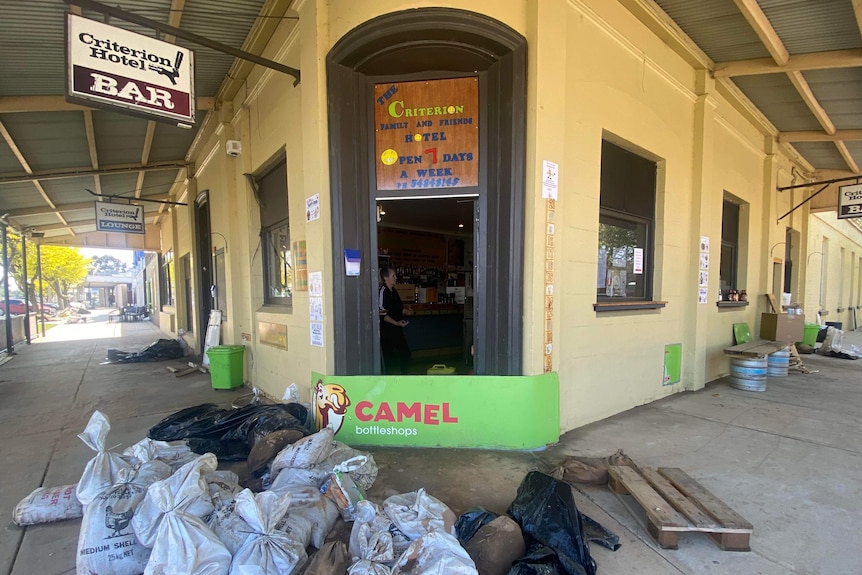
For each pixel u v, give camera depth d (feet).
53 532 8.02
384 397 11.80
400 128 12.42
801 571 6.80
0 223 33.19
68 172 25.95
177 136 25.05
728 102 21.49
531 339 11.67
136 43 10.65
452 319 24.30
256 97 17.98
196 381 21.72
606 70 14.28
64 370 25.53
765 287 26.63
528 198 11.66
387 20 11.06
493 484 9.59
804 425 13.92
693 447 11.91
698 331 19.08
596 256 14.12
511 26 11.35
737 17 15.62
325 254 12.14
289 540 6.40
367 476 9.19
